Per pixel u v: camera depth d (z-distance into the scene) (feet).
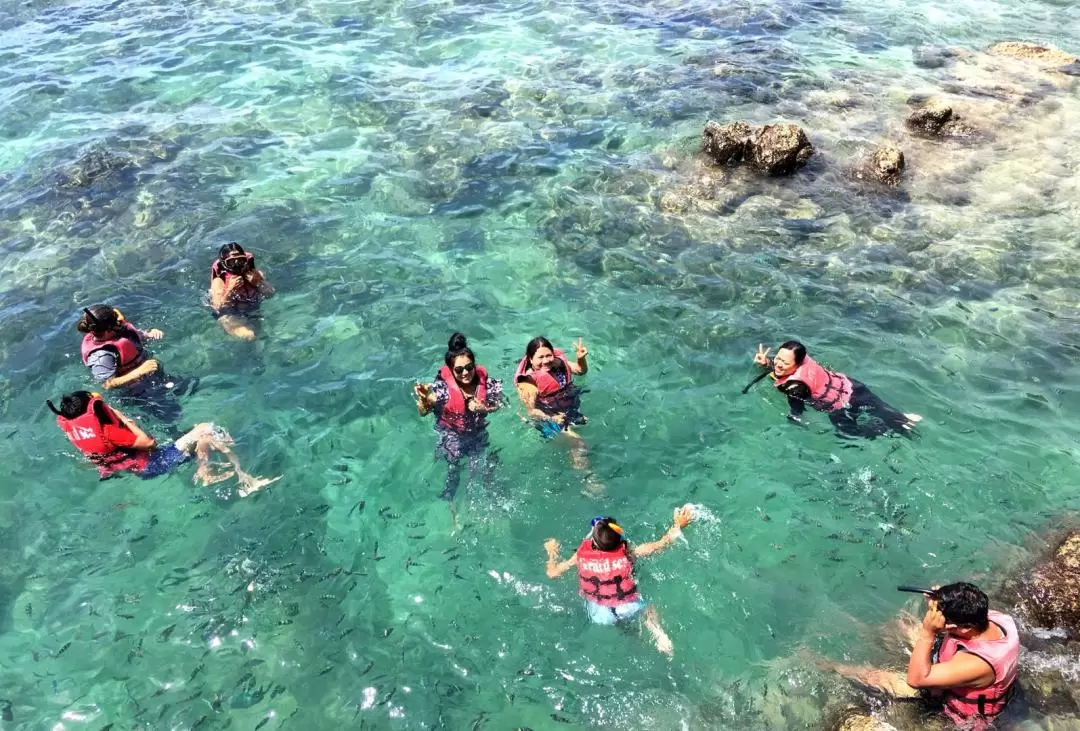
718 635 19.30
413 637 19.52
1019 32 62.54
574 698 18.08
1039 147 43.73
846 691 17.92
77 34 62.75
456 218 38.65
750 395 27.12
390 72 55.11
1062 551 20.66
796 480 23.56
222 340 30.40
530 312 32.09
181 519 22.90
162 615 20.04
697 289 33.06
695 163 43.01
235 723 17.56
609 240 36.68
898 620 19.52
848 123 47.42
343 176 42.32
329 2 68.39
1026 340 29.37
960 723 17.01
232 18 65.41
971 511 22.24
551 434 25.31
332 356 29.60
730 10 66.44
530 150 44.60
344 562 21.57
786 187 40.63
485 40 60.75
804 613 19.77
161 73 55.42
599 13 66.39
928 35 61.57
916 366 28.14
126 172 42.70
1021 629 19.20
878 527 21.91
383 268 34.88
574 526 22.47
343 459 25.11
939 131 45.57
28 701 18.03
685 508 21.90
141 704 17.95
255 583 20.92
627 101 50.44
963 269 33.78
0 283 33.96
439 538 22.26
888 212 38.27
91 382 28.30
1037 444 24.45
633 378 28.19
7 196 40.75
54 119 49.21
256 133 47.06
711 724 17.49
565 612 19.90
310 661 18.93
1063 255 34.40
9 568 21.45
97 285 33.71
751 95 51.08
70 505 23.40
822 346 29.30
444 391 24.53
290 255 35.73
